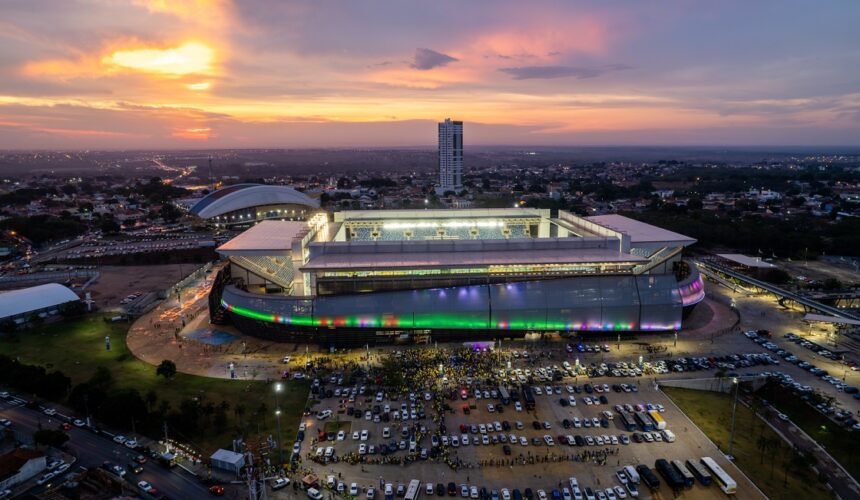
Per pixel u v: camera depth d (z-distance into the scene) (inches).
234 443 4244.6
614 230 7588.6
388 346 6412.4
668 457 4210.1
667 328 6633.9
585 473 3998.5
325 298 6412.4
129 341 6624.0
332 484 3826.3
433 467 4067.4
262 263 7559.1
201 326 7145.7
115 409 4483.3
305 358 6058.1
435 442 4343.0
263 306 6510.8
